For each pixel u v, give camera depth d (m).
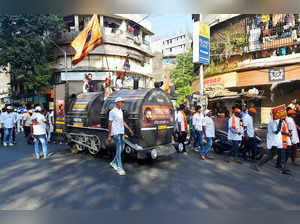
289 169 5.89
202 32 11.52
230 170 5.75
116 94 7.16
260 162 5.72
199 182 4.77
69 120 8.31
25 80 20.28
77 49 9.98
